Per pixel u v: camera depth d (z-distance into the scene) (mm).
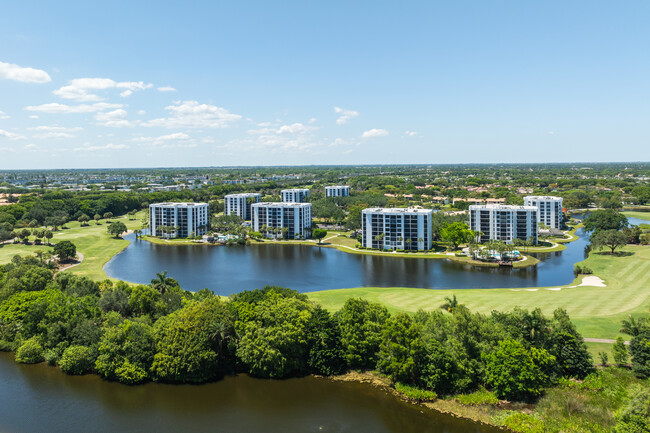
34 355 99688
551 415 74750
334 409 80688
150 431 74750
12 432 74438
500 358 80875
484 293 141375
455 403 80875
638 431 62500
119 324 96688
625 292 137000
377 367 91312
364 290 148500
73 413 80125
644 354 81688
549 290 147125
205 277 182000
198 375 90562
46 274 133250
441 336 87750
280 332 90000
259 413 79875
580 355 83875
